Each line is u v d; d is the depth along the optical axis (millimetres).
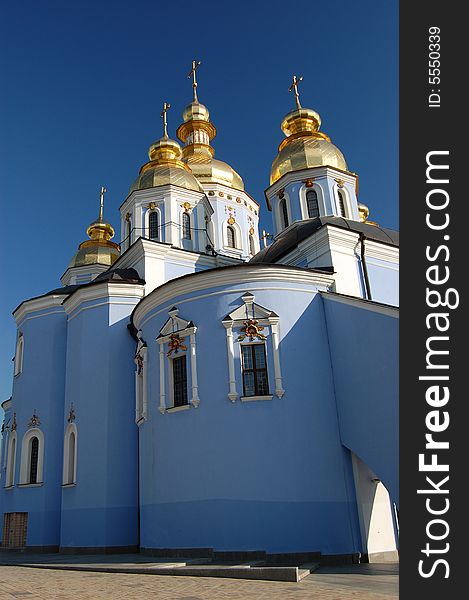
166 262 24969
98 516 19438
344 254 20250
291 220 27625
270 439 15383
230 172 37906
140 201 29188
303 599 8781
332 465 15617
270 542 14453
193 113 41875
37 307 25359
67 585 11023
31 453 23344
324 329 17250
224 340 16438
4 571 14578
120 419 20734
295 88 32500
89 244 38469
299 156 28469
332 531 14852
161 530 16125
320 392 16344
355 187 28812
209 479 15414
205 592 9680
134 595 9492
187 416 16375
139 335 19469
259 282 16984
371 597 8898
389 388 14898
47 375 24016
